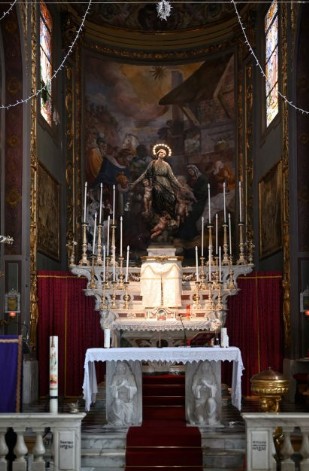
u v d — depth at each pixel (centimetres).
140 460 1108
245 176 2112
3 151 1623
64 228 2062
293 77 1639
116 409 1238
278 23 1809
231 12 2191
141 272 1564
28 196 1633
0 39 1616
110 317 1526
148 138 2231
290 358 1595
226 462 1107
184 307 1592
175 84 2256
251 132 2111
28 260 1616
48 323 1656
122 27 2250
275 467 980
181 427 1211
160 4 1314
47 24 1980
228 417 1330
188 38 2261
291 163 1636
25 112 1631
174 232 2158
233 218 2131
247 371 1667
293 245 1617
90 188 2144
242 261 1548
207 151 2195
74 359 1684
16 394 1123
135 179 2202
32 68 1684
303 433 971
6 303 1582
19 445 976
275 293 1670
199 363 1251
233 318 1683
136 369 1258
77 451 995
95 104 2191
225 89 2195
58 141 2041
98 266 1557
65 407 1459
